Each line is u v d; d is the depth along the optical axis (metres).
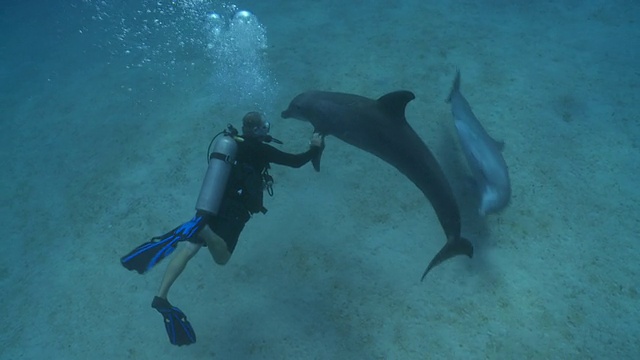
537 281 3.83
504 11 7.18
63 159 6.04
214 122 5.97
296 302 3.99
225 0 9.09
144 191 5.31
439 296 3.83
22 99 7.43
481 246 4.14
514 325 3.57
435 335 3.59
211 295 4.16
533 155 4.89
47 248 4.93
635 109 5.26
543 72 5.93
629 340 3.37
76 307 4.31
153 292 4.32
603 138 4.98
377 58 6.51
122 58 7.89
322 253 4.32
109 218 5.10
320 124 4.03
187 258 2.86
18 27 10.06
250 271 4.29
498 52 6.35
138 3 9.83
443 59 6.34
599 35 6.43
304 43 7.10
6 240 5.11
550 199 4.43
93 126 6.46
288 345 3.71
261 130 3.02
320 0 8.23
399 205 4.60
